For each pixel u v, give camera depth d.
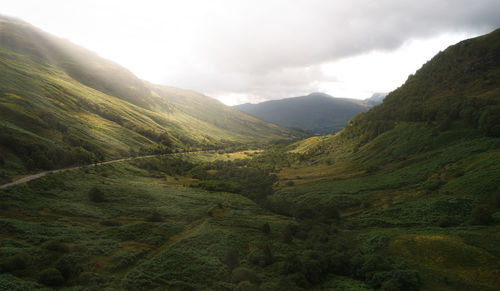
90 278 40.12
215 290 41.88
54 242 46.47
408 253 54.72
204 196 117.00
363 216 86.88
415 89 197.38
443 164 101.56
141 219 77.06
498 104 115.62
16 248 42.84
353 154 174.00
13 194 66.81
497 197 62.75
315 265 51.44
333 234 73.75
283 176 175.62
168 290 40.38
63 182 88.06
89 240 54.00
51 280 36.62
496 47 164.50
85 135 163.12
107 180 108.81
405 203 85.50
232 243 64.31
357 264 52.91
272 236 73.56
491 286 40.44
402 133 150.62
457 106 130.88
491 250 47.38
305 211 96.50
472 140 107.06
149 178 138.88
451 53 191.88
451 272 45.78
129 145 192.75
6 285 32.44
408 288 42.25
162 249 57.75
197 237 64.12
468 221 61.22
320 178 148.62
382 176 119.56
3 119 115.75
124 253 51.22
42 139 113.56
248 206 111.44
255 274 47.28
